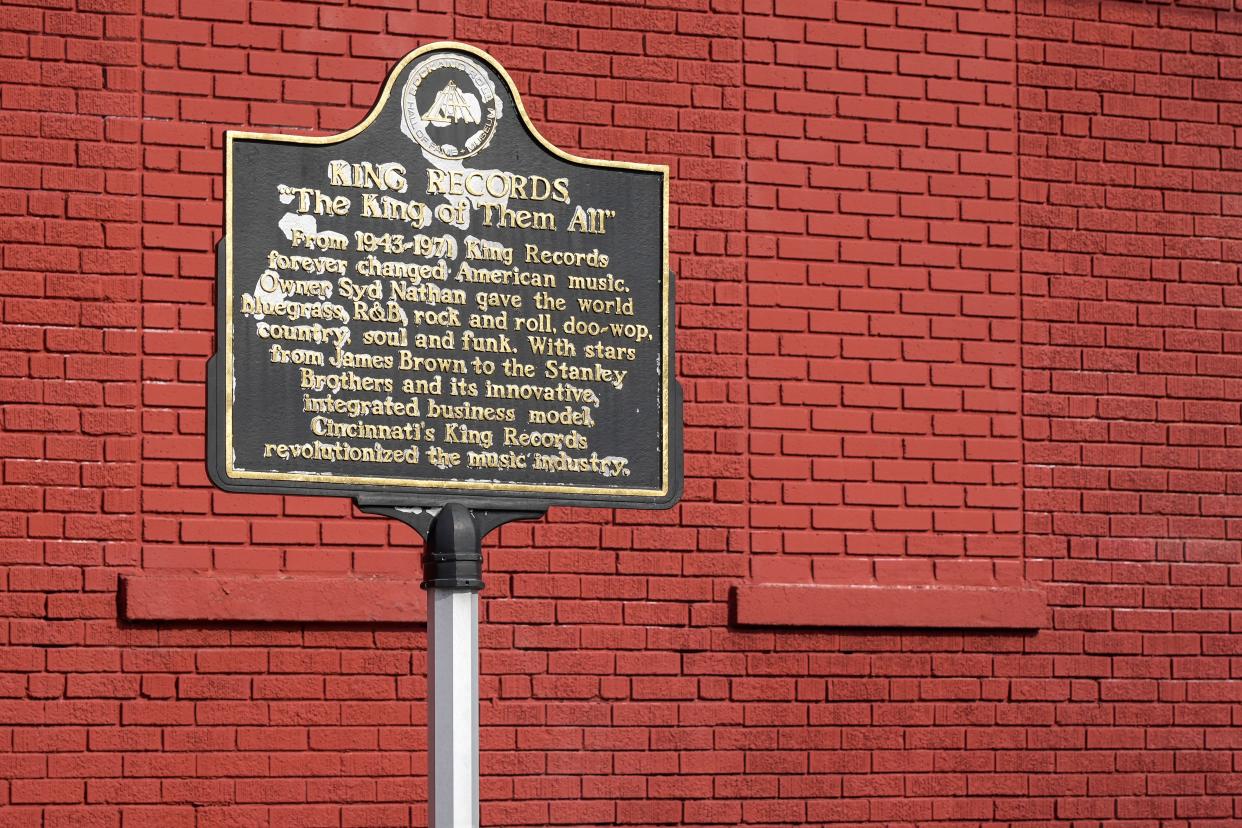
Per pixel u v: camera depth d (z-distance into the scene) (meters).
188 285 8.98
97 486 8.78
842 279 9.84
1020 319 10.09
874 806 9.61
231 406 7.05
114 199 8.94
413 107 7.47
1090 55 10.38
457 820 7.08
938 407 9.91
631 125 9.64
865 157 9.95
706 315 9.64
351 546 9.04
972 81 10.16
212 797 8.75
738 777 9.45
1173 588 10.16
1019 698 9.88
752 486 9.61
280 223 7.23
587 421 7.50
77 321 8.84
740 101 9.81
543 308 7.52
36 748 8.57
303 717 8.91
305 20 9.25
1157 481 10.21
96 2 9.02
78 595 8.70
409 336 7.33
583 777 9.24
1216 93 10.56
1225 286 10.44
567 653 9.29
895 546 9.76
